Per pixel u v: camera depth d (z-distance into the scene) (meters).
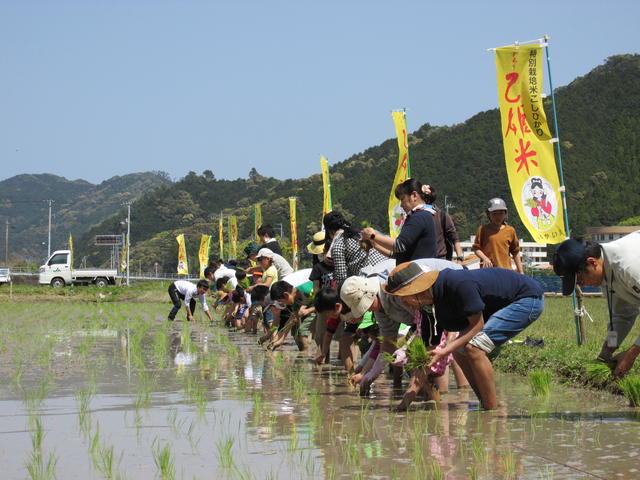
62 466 5.03
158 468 4.92
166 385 9.05
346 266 10.13
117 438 5.92
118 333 18.36
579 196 134.25
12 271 125.75
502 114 11.81
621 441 5.43
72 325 21.75
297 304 13.52
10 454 5.42
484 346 6.90
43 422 6.64
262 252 15.82
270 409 7.26
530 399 7.54
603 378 7.61
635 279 6.13
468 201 136.12
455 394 8.22
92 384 9.14
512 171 11.73
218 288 21.33
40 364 11.41
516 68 11.73
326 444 5.60
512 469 4.71
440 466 4.84
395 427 6.25
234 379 9.65
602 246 6.32
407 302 6.79
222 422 6.56
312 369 10.82
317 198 175.62
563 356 9.47
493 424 6.25
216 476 4.72
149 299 47.22
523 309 7.01
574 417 6.44
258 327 20.47
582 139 152.38
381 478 4.59
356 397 8.09
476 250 11.34
